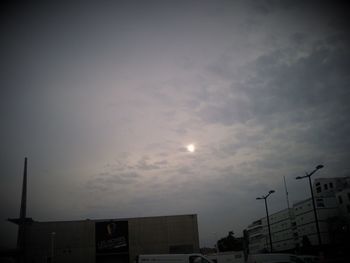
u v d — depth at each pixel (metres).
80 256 48.59
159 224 50.44
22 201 56.12
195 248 49.56
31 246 48.59
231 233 99.88
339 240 67.38
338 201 75.81
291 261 22.48
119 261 48.38
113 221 49.66
